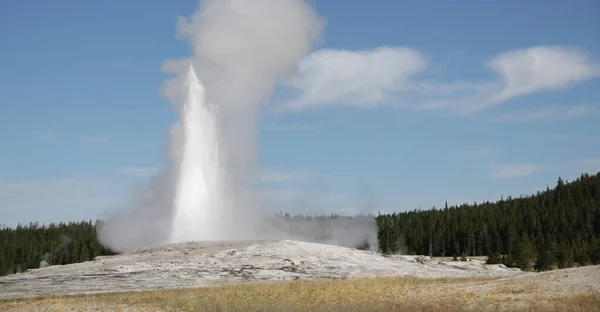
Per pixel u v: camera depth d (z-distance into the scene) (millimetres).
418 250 124938
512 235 113812
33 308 30250
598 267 37094
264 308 30734
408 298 35312
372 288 39156
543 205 135375
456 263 63594
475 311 29516
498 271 60469
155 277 46844
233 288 39969
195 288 40500
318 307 31359
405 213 154875
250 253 56188
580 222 119062
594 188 144500
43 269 55719
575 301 29969
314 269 51438
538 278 36875
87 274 48969
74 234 113062
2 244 113938
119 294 37688
